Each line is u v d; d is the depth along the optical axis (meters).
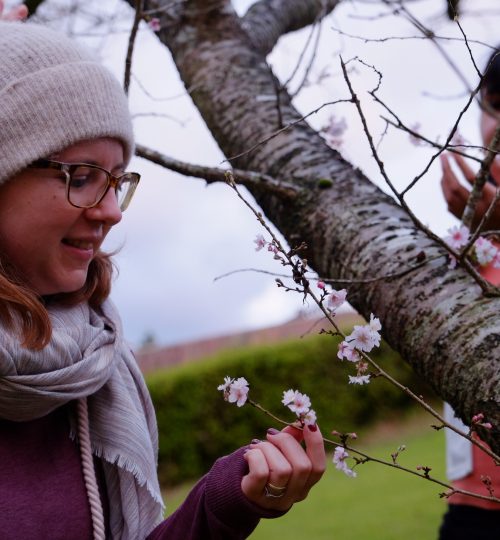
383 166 1.40
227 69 2.36
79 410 1.46
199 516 1.31
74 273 1.36
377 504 6.59
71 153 1.31
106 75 1.37
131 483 1.53
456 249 1.60
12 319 1.32
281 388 10.45
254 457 1.25
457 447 2.09
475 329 1.45
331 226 1.81
